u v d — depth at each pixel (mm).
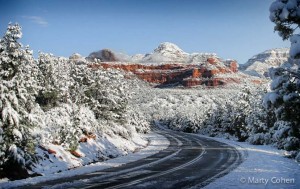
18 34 14797
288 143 11625
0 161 13617
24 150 15078
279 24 9891
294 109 10344
